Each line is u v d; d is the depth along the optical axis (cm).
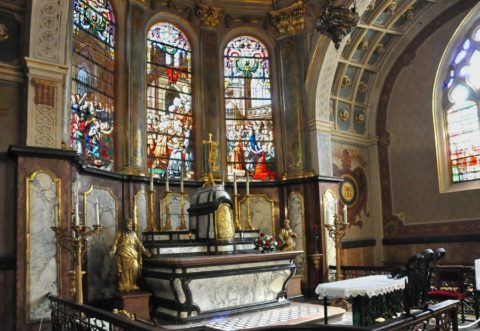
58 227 788
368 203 1509
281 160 1346
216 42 1334
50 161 823
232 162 1321
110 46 1129
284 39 1367
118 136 1112
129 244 923
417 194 1416
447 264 1278
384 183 1502
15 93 850
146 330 396
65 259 812
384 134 1517
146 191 1117
